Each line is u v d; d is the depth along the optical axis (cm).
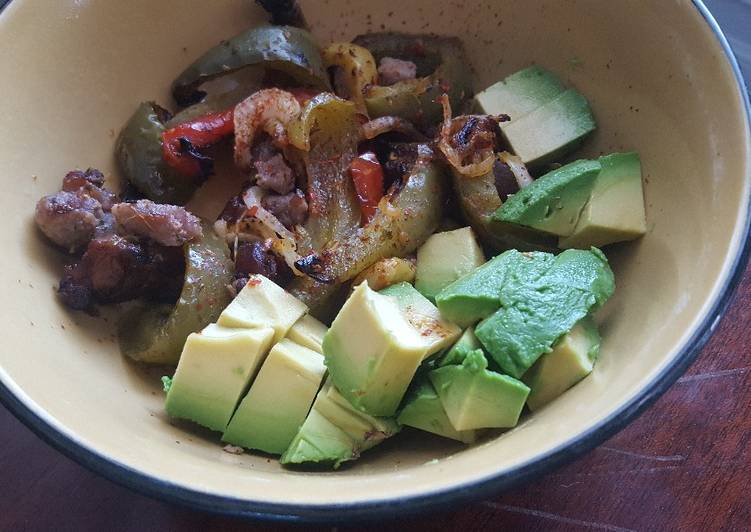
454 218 21
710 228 16
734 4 24
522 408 16
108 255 19
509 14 22
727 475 17
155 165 21
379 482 14
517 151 21
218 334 17
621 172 19
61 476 18
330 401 16
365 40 23
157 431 16
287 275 20
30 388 15
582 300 16
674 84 18
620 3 19
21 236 19
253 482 14
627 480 17
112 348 19
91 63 21
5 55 19
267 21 23
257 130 22
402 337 16
